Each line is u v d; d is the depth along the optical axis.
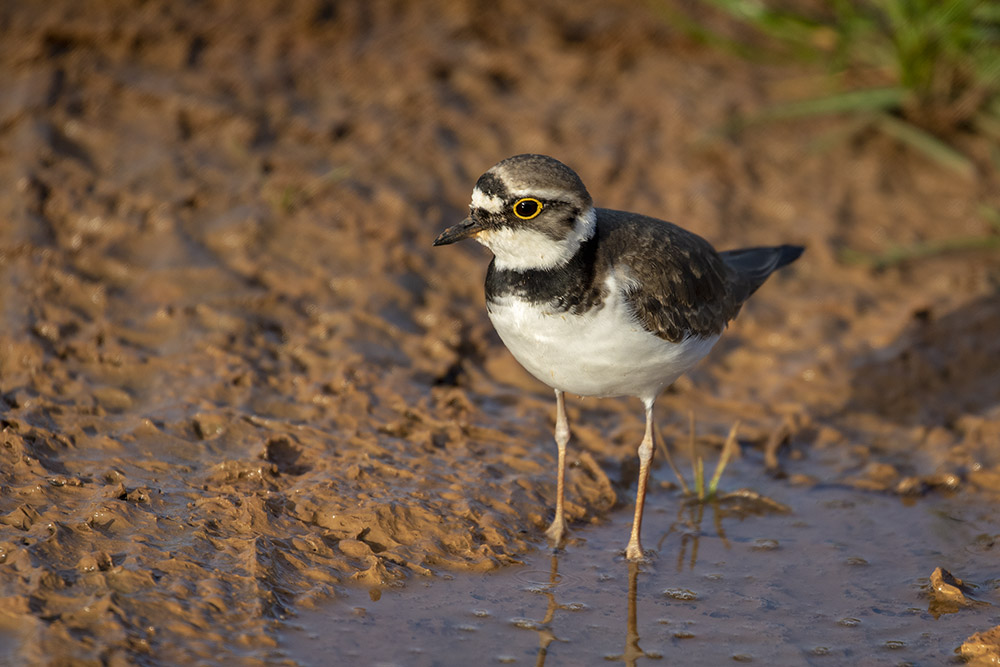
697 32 17.69
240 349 12.20
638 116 16.62
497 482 10.91
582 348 9.31
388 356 12.59
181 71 16.11
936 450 12.01
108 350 11.88
